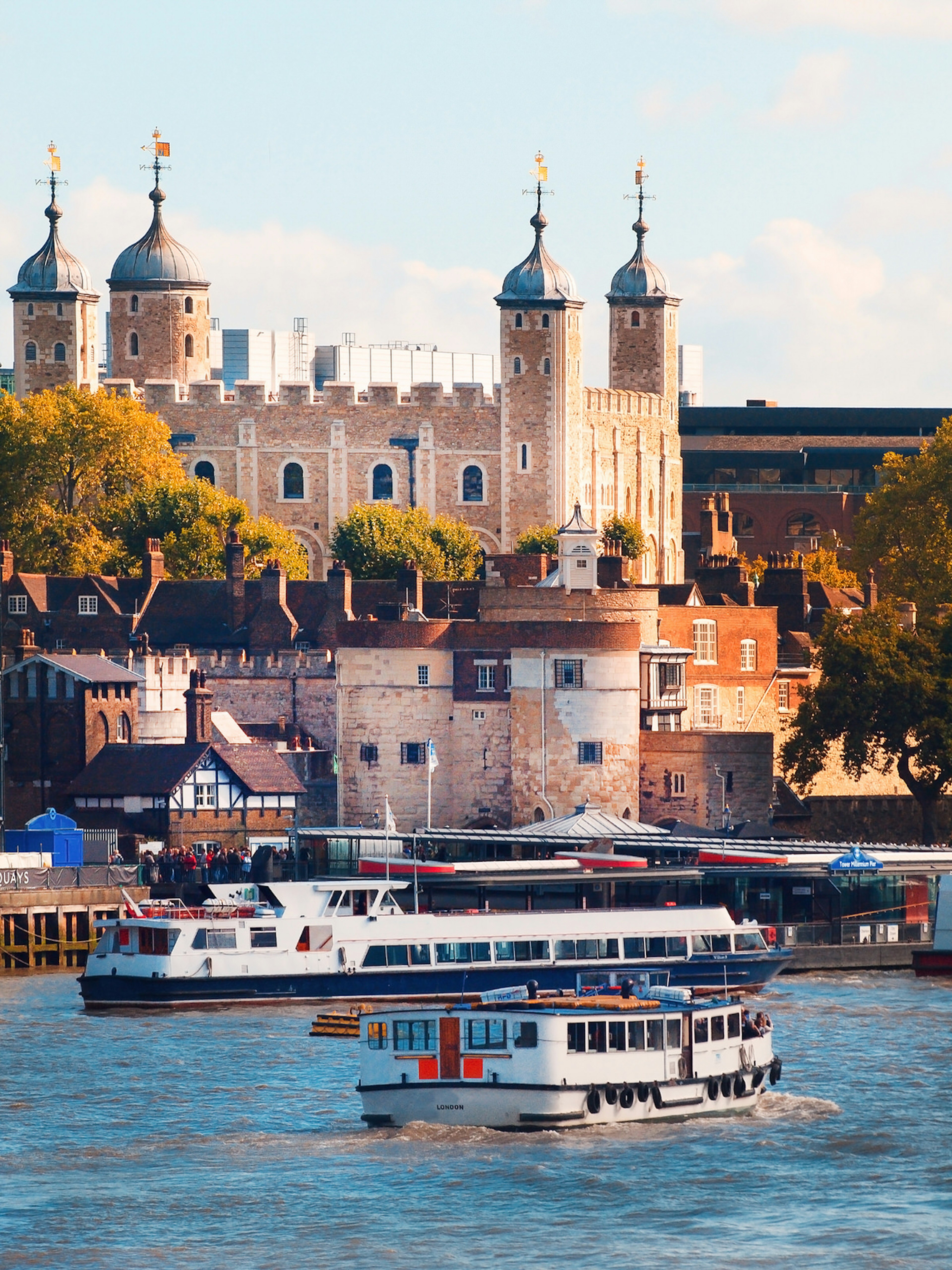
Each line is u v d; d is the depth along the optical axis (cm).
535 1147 19750
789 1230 17812
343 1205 18412
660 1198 18512
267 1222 18062
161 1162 19538
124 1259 17350
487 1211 18262
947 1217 18075
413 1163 19400
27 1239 17750
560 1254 17362
